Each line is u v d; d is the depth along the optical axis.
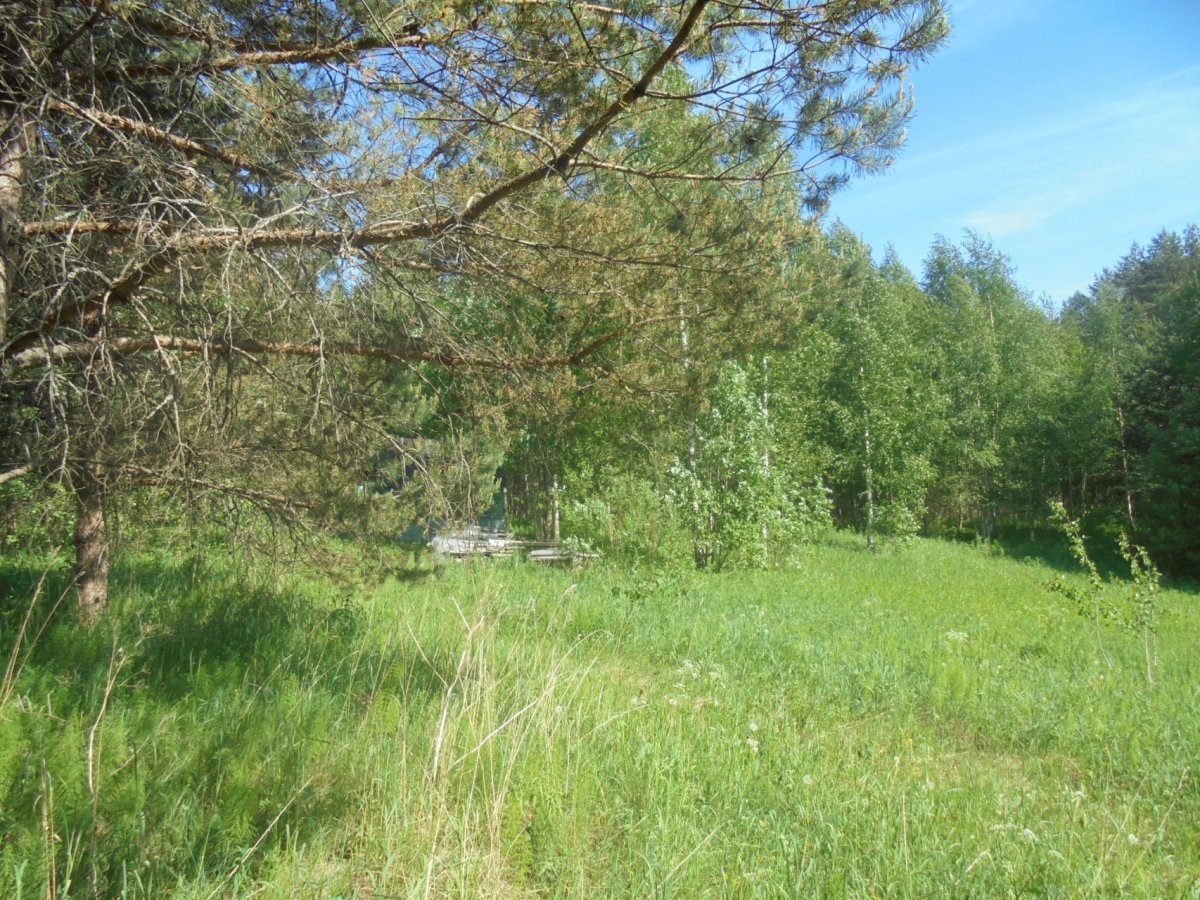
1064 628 10.23
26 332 4.20
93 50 4.21
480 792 3.78
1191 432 23.22
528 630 7.56
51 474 4.63
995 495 32.25
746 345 5.99
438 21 4.19
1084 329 40.34
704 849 3.63
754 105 4.55
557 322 5.68
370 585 6.98
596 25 4.21
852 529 29.83
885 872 3.59
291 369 5.20
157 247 3.87
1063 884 3.61
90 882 2.62
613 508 12.90
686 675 6.77
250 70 4.48
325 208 4.26
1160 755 5.46
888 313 27.38
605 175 5.18
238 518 6.25
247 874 2.91
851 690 6.70
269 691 4.54
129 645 4.78
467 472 6.04
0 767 2.87
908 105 4.53
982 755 5.61
